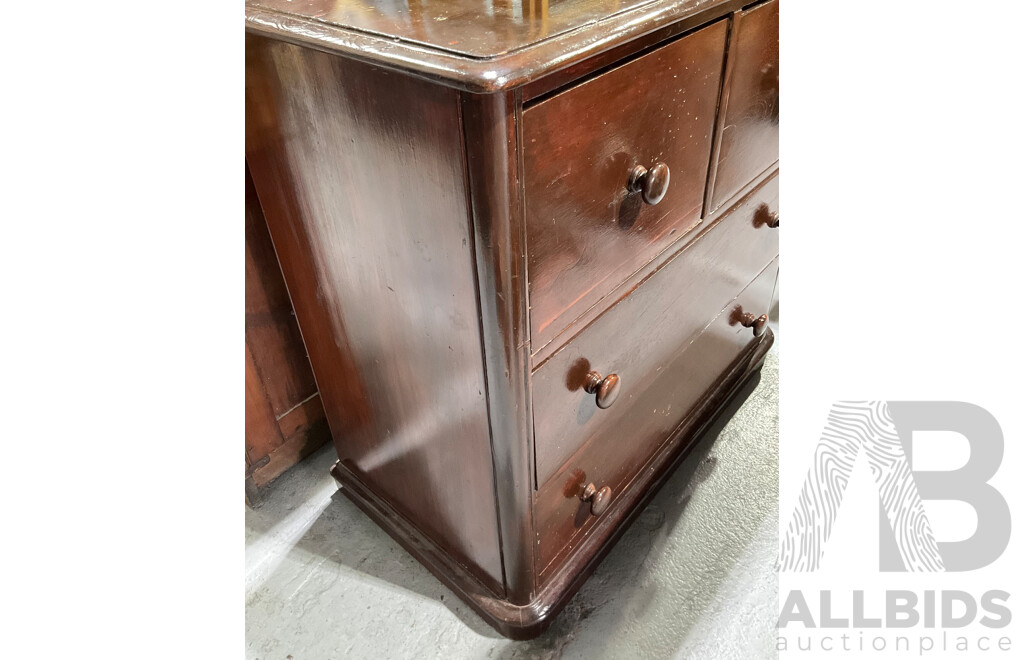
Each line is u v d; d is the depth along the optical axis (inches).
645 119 28.6
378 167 26.9
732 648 39.7
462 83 20.5
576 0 27.5
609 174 27.9
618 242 30.7
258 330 45.5
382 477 44.4
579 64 23.7
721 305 46.3
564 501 37.7
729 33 31.4
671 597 42.8
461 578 41.9
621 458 42.4
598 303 31.3
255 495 49.7
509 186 23.0
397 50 22.6
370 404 39.7
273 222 36.4
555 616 40.5
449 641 40.8
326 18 26.5
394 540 46.8
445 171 23.9
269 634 41.3
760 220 45.8
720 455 53.1
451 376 31.1
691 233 37.2
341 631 41.4
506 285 25.2
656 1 27.0
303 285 37.9
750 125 37.7
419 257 28.0
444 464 36.5
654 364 40.4
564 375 31.5
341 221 31.2
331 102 27.0
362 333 35.7
